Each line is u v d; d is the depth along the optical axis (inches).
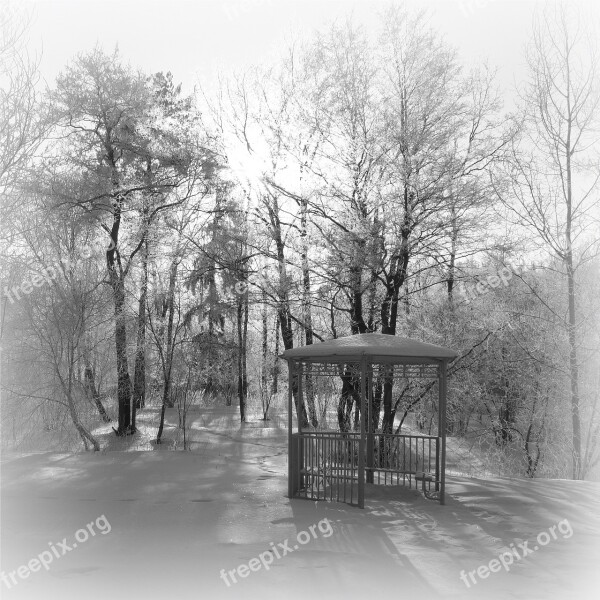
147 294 1128.8
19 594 279.1
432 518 434.3
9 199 812.6
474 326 883.4
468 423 1121.4
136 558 330.3
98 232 1126.4
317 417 1011.3
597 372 928.9
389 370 624.1
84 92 1059.3
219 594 279.4
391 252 796.6
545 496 525.7
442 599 278.4
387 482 613.6
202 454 768.3
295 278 866.8
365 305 885.8
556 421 974.4
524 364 948.0
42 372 953.5
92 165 1082.1
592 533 403.9
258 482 556.7
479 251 831.7
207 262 957.8
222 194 1028.5
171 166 1099.9
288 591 284.0
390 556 341.1
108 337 1074.7
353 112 833.5
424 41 836.0
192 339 1138.0
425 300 934.4
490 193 796.6
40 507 448.5
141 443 989.8
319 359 528.7
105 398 1165.7
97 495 493.4
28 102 774.5
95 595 277.6
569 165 881.5
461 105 820.0
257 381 1492.4
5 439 954.1
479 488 555.8
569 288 887.7
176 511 438.6
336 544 362.0
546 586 299.6
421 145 791.1
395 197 795.4
